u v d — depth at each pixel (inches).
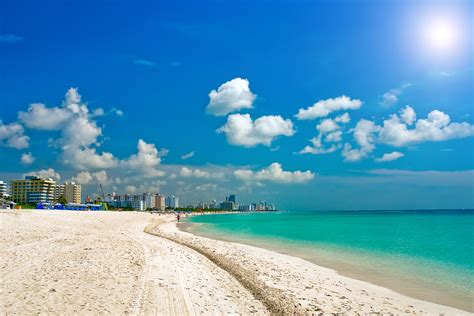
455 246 1610.5
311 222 4552.2
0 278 613.3
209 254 1086.4
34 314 454.0
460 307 638.5
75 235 1325.0
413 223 4057.6
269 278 818.2
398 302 665.0
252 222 4707.2
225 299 596.7
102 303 512.7
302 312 565.9
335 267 1026.1
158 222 3929.6
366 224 3873.0
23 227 1470.2
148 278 676.1
